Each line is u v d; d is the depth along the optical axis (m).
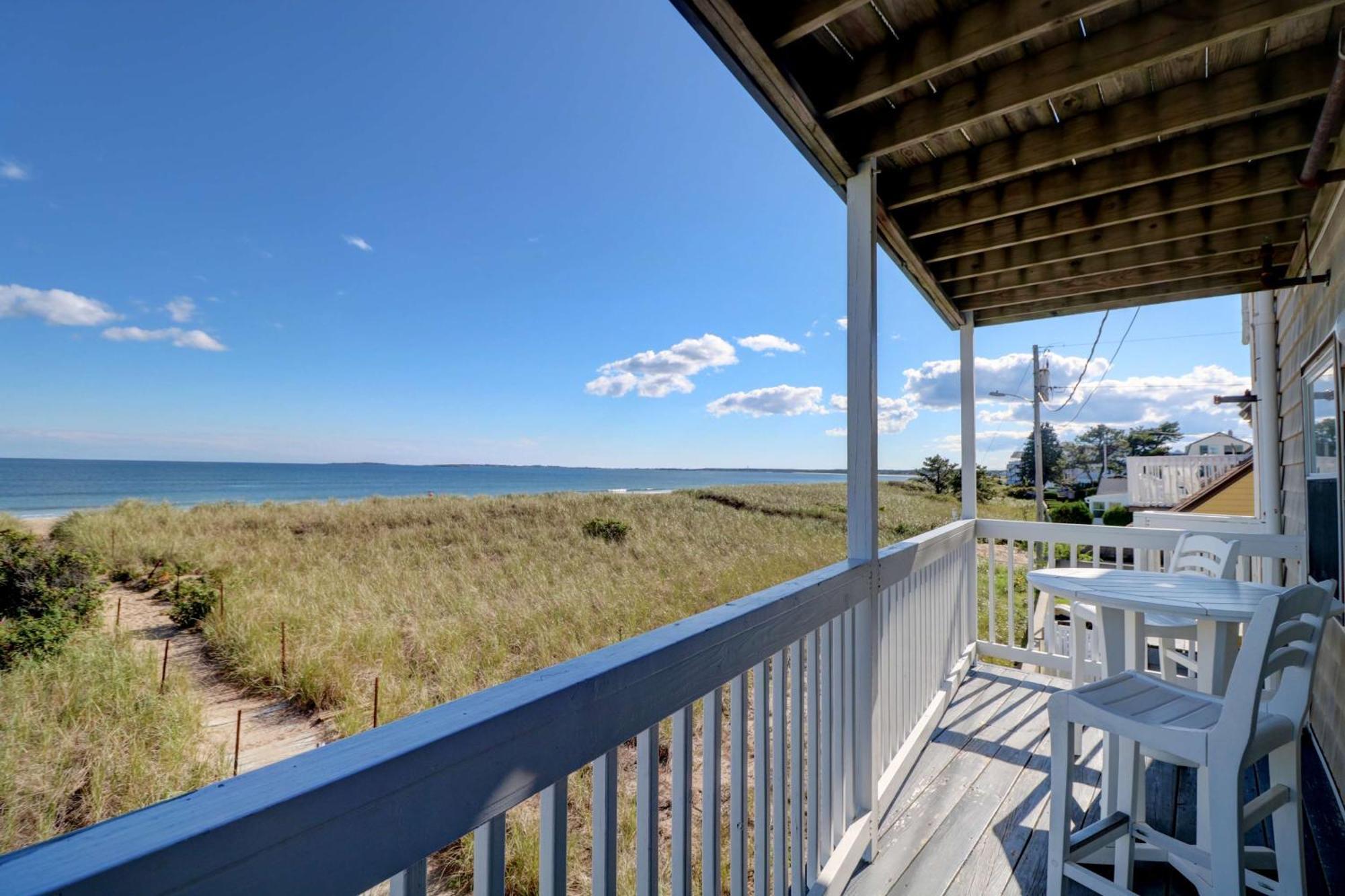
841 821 1.69
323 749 0.54
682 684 0.97
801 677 1.41
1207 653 1.84
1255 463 4.45
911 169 2.29
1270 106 1.70
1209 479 12.86
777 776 1.31
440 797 0.58
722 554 10.14
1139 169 2.15
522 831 2.27
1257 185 2.20
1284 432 3.37
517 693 0.71
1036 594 6.82
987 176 2.13
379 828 0.53
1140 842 1.69
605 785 0.82
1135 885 1.63
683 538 11.19
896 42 1.58
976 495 3.63
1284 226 2.63
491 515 11.28
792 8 1.36
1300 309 2.88
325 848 0.48
